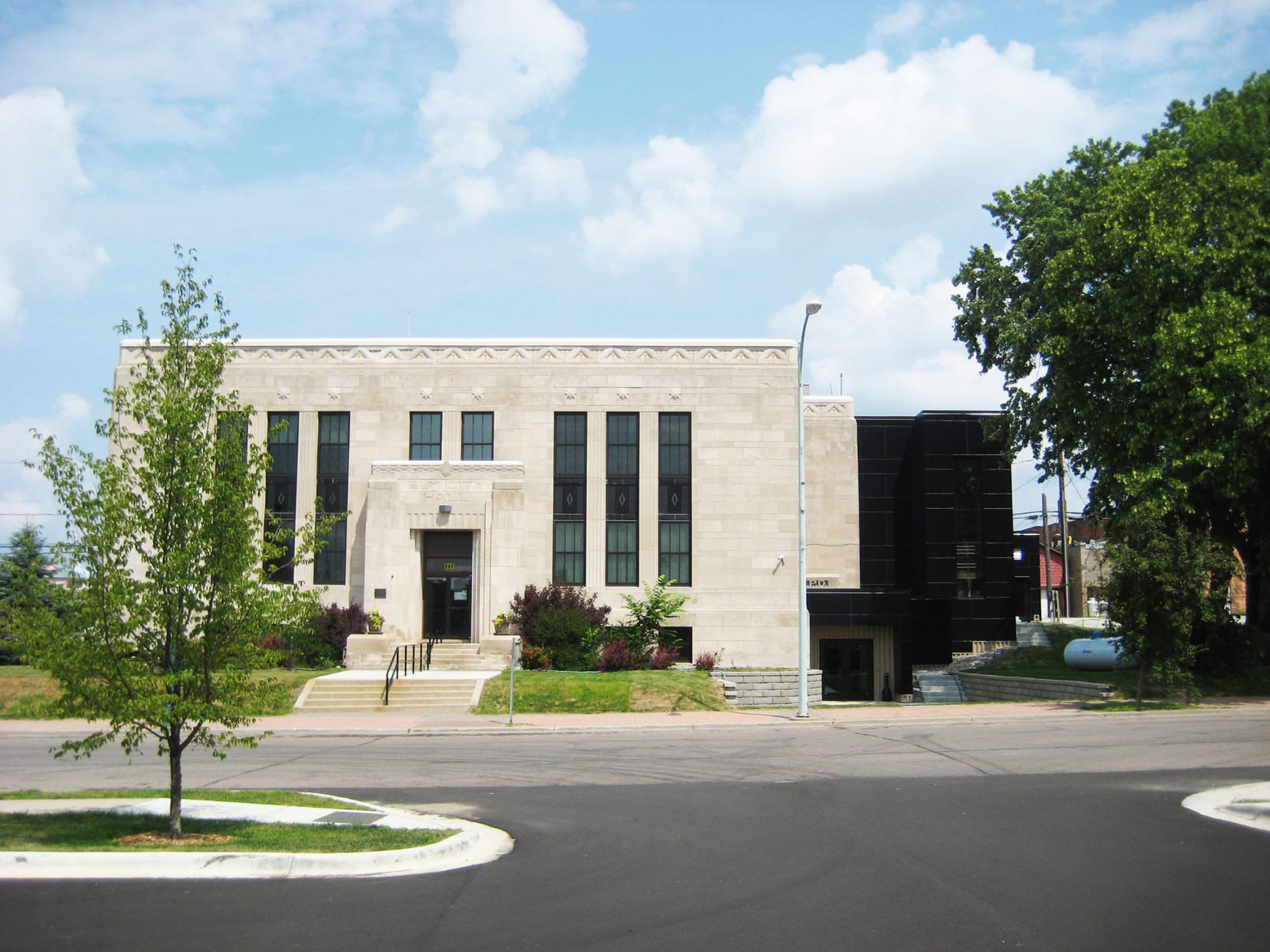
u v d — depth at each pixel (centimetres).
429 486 3831
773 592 4028
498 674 3372
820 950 811
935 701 3959
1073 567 6975
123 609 1225
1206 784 1584
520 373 4091
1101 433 3136
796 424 4100
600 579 3997
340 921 903
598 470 4056
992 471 4594
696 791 1612
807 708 2834
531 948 826
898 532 4809
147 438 1251
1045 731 2295
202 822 1323
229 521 1235
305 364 4091
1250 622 3650
